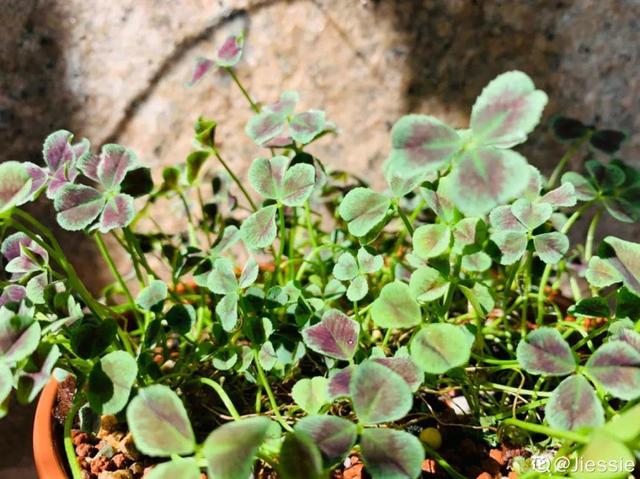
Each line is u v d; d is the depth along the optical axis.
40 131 0.22
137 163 0.15
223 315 0.15
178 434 0.11
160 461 0.15
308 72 0.22
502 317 0.17
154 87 0.22
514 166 0.11
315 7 0.21
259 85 0.22
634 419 0.10
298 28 0.21
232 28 0.21
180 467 0.11
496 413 0.16
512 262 0.15
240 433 0.11
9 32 0.21
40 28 0.21
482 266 0.16
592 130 0.18
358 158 0.23
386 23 0.21
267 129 0.17
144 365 0.15
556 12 0.20
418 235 0.14
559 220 0.18
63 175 0.16
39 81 0.21
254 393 0.17
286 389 0.17
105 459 0.15
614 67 0.21
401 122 0.12
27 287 0.15
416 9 0.21
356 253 0.17
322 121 0.17
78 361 0.15
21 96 0.21
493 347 0.18
